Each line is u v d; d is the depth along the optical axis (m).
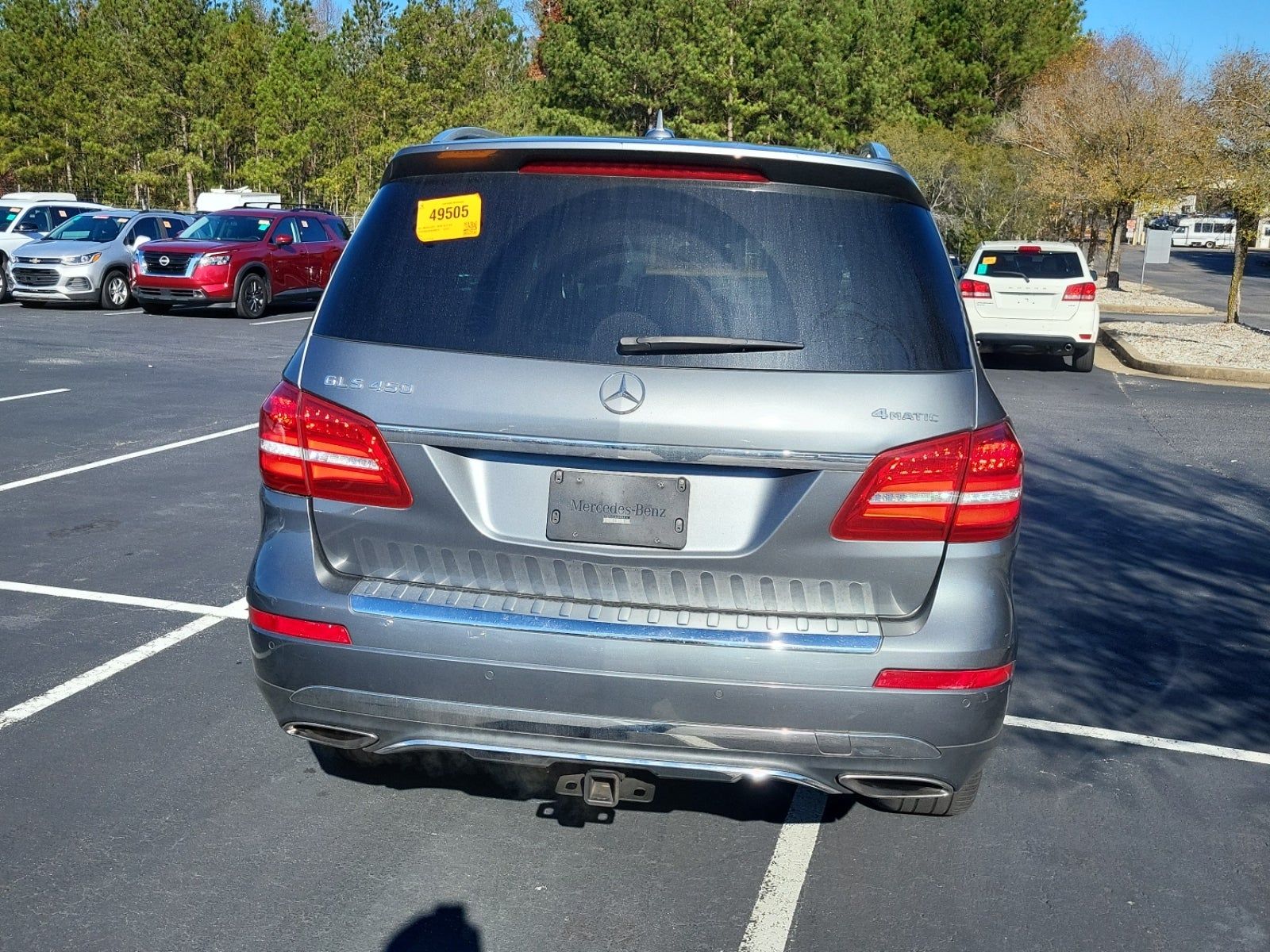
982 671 2.89
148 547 6.34
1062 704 4.68
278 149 50.81
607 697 2.86
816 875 3.34
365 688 2.97
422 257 3.07
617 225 2.98
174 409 10.62
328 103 49.38
